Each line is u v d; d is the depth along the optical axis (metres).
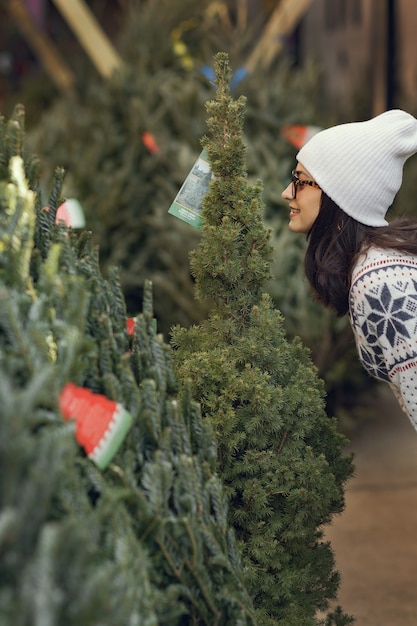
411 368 1.80
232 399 1.83
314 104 5.27
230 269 1.89
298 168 2.00
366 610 2.87
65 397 1.28
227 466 1.84
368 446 4.39
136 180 4.58
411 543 3.37
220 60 1.91
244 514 1.82
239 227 1.88
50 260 1.34
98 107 4.92
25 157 1.64
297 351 2.05
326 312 4.12
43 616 0.95
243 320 1.94
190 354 1.94
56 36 8.79
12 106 7.07
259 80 4.69
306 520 1.88
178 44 4.90
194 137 4.53
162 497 1.38
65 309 1.36
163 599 1.31
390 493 3.85
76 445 1.28
